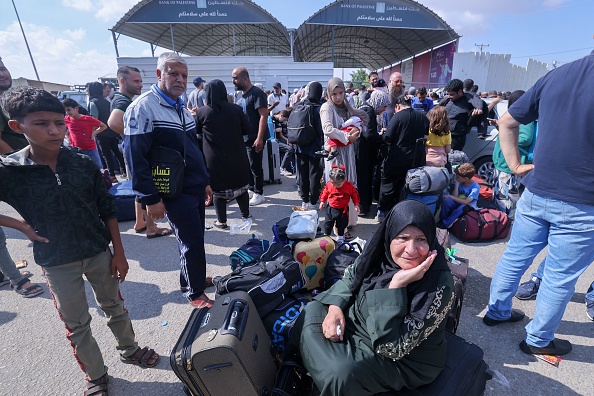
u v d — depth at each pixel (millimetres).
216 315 1685
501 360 2119
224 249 3768
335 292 1792
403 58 24453
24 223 1576
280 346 2012
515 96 3373
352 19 13617
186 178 2410
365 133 4223
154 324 2551
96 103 6180
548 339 2086
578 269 1869
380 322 1435
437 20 14023
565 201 1801
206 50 24844
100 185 1790
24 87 1492
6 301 2900
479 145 5535
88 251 1736
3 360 2244
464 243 3820
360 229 4199
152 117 2172
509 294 2291
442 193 3725
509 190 4203
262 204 5250
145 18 12758
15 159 1496
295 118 4266
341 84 3742
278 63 13750
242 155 3973
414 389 1532
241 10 12836
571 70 1704
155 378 2061
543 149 1858
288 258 2389
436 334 1535
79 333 1810
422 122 3818
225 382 1509
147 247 3883
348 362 1466
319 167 4441
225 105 3680
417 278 1422
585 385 1932
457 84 5246
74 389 2004
